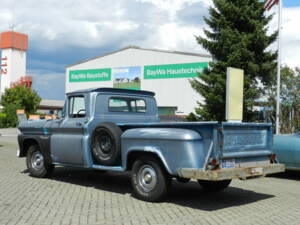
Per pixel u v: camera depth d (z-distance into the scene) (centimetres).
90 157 785
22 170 1052
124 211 615
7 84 6238
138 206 650
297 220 583
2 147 1780
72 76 5141
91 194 746
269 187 871
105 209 626
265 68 1864
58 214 589
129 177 962
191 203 683
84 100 820
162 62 4278
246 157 673
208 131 608
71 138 819
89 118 802
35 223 539
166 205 662
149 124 692
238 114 1380
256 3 1878
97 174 1008
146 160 678
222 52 1878
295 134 976
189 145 611
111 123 743
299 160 948
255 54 1886
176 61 4156
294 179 998
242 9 1845
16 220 553
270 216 604
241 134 659
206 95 1897
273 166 700
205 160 604
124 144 708
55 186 827
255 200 722
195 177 599
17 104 4653
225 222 561
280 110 1953
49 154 887
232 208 652
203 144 614
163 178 661
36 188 798
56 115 890
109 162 732
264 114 1962
